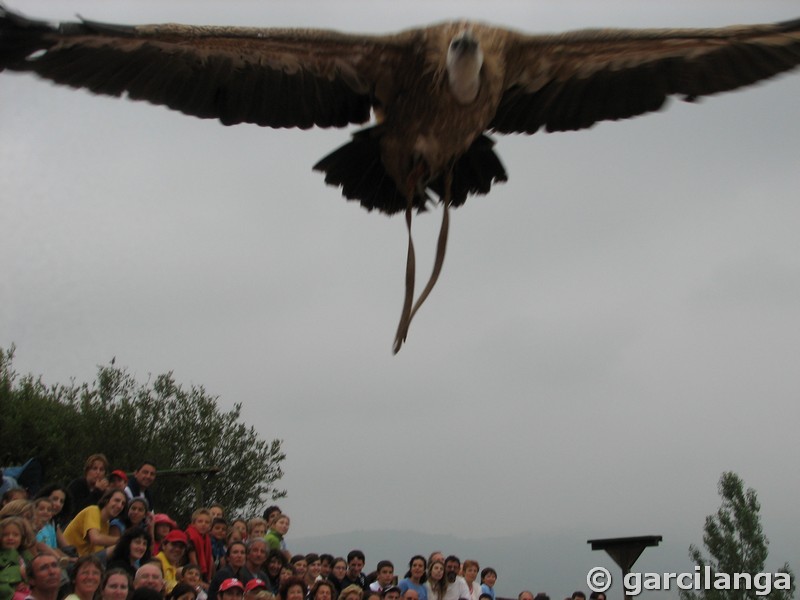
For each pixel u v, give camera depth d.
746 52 5.62
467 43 5.18
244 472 26.69
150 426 26.06
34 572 6.54
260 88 5.57
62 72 5.16
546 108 5.92
